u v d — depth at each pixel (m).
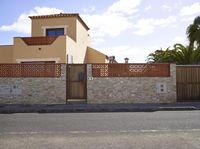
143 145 7.10
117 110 15.19
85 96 17.72
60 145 7.16
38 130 9.22
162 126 9.77
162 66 17.92
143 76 17.80
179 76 18.33
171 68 17.92
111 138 7.93
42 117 12.52
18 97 17.72
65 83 17.64
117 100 17.66
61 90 17.64
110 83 17.66
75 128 9.55
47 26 28.02
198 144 7.15
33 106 16.47
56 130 9.20
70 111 15.16
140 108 15.23
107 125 10.11
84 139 7.83
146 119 11.51
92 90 17.66
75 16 27.58
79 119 11.76
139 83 17.75
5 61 25.73
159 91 17.81
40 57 23.88
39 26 28.20
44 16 27.94
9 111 15.09
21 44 24.14
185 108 15.41
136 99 17.72
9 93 17.75
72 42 25.91
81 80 17.75
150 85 17.81
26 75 17.77
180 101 18.25
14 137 8.13
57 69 17.70
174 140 7.61
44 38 23.95
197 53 26.27
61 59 23.59
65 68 17.64
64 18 27.81
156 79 17.83
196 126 9.73
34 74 17.75
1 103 17.73
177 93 18.30
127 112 14.46
